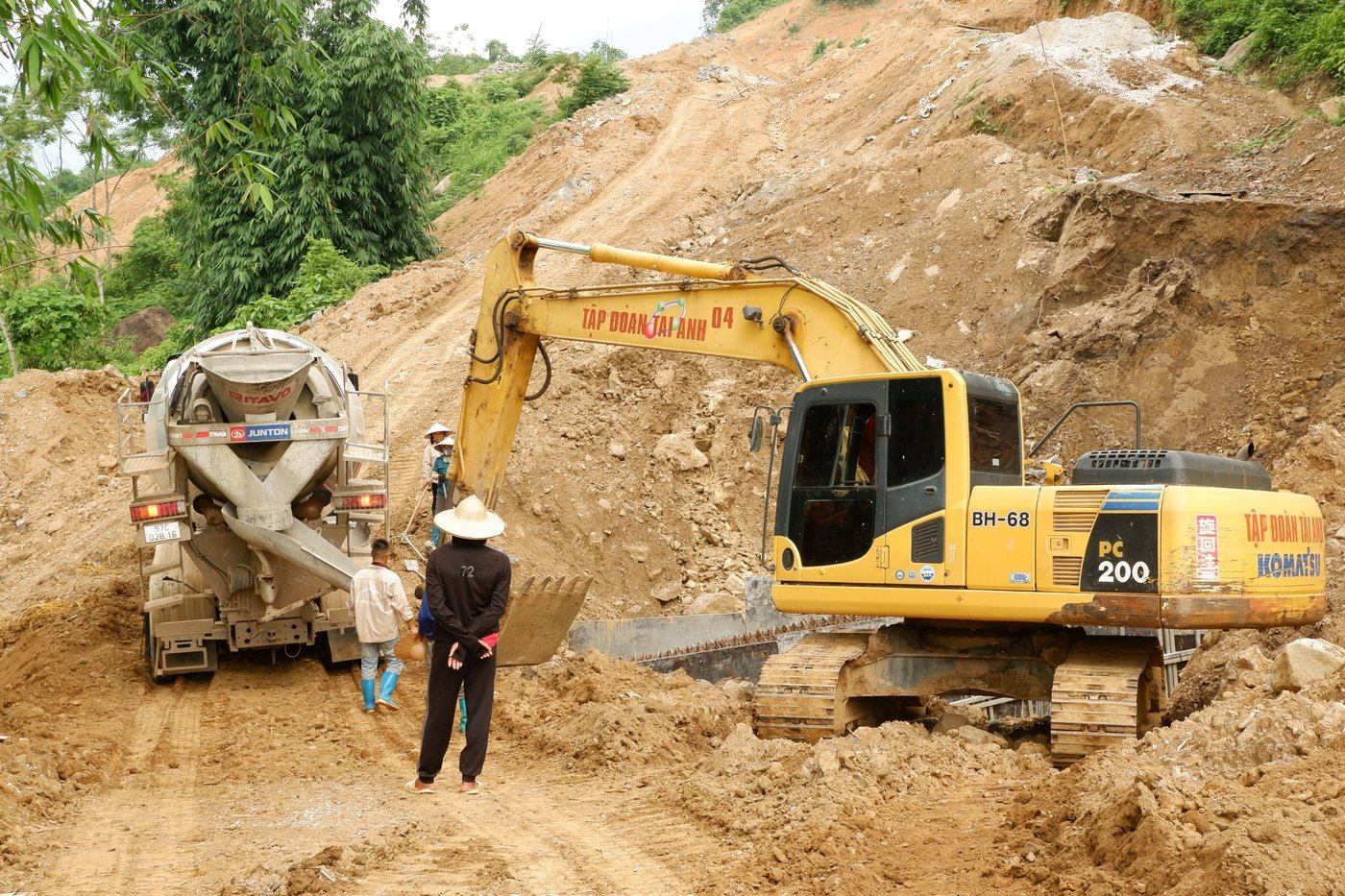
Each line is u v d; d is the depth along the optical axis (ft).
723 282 35.94
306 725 33.94
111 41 29.63
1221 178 63.00
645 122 116.57
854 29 170.91
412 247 102.22
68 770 28.19
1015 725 36.19
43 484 62.54
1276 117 67.97
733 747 27.25
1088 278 60.08
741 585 54.75
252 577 38.40
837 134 101.91
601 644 48.57
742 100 122.93
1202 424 53.78
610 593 54.80
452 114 159.63
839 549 31.30
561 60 169.27
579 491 57.77
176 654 38.78
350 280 90.68
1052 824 20.22
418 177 103.71
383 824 23.73
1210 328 55.52
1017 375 58.39
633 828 23.03
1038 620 28.89
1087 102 74.69
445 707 26.02
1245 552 28.17
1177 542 27.58
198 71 94.53
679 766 28.60
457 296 82.99
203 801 26.18
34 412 66.23
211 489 37.78
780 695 31.40
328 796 26.32
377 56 96.94
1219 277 56.34
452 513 25.72
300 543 37.42
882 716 35.27
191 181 97.91
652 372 65.67
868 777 23.98
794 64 156.56
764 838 21.50
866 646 33.06
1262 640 36.24
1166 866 16.85
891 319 66.13
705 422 63.05
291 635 39.40
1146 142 68.74
